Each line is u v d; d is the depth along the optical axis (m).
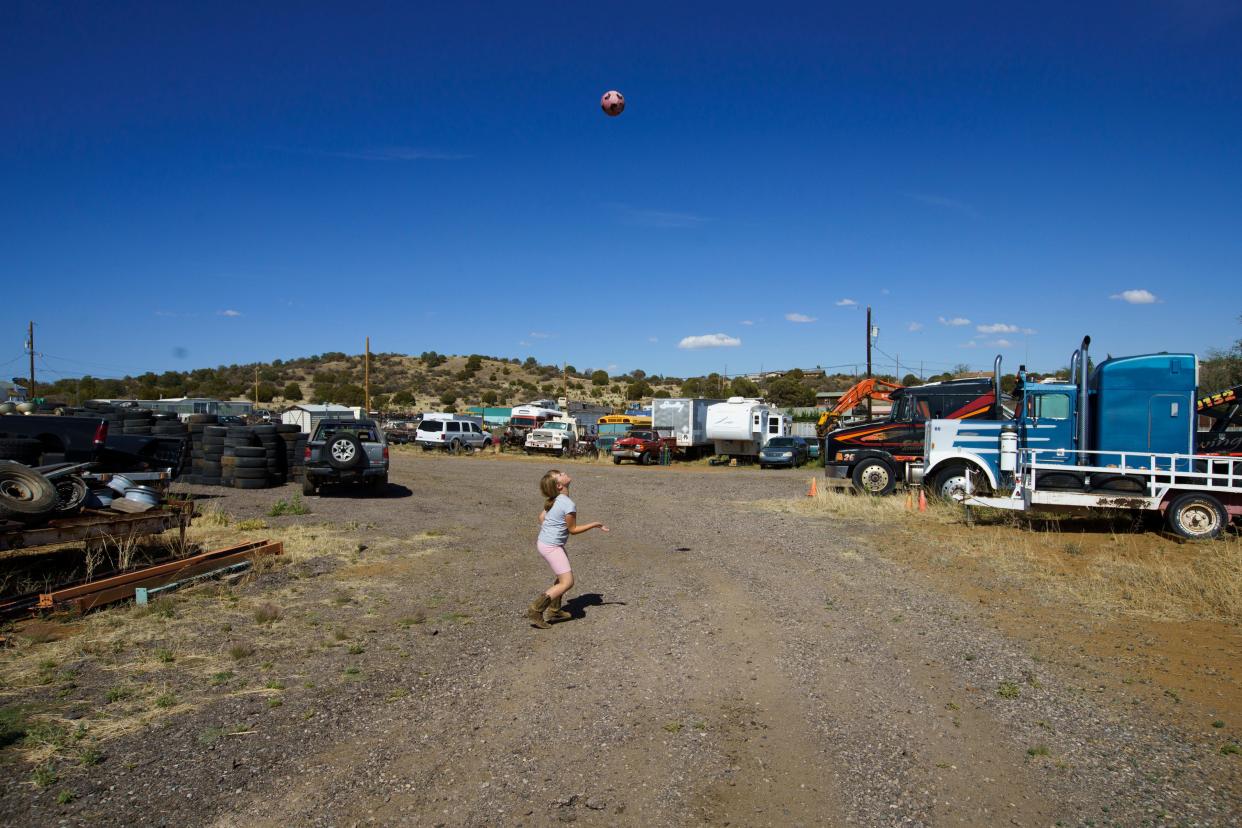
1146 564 9.98
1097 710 5.19
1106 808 3.86
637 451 34.28
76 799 3.78
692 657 6.23
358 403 80.81
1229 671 6.00
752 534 12.80
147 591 7.50
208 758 4.27
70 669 5.64
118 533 8.12
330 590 8.37
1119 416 13.64
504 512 15.71
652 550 11.31
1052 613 7.73
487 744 4.54
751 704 5.23
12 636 6.24
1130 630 7.14
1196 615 7.65
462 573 9.50
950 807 3.86
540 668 5.94
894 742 4.63
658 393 102.12
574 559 10.58
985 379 17.83
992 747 4.58
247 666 5.86
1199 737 4.77
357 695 5.30
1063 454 14.29
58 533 7.45
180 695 5.23
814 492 18.25
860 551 11.15
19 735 4.48
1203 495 11.75
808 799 3.92
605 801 3.87
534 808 3.79
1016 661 6.21
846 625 7.23
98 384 83.62
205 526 11.69
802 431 42.78
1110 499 12.17
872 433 18.22
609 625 7.18
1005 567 9.87
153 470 12.80
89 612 7.07
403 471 26.45
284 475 19.44
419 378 104.38
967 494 14.47
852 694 5.44
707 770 4.23
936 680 5.75
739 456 35.88
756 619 7.42
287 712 4.98
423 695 5.34
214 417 19.59
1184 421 13.38
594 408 61.31
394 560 10.20
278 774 4.11
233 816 3.66
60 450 11.59
